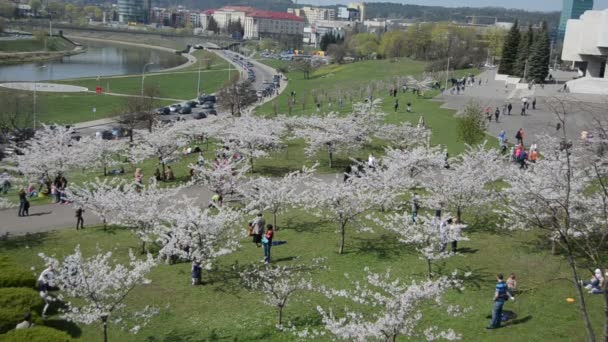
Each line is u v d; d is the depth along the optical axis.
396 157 44.28
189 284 30.23
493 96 97.69
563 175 30.73
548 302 26.56
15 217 42.88
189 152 63.34
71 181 53.78
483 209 36.84
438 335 21.44
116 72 186.62
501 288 24.17
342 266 31.53
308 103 111.38
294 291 28.33
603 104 75.19
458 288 28.27
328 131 54.59
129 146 64.06
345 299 27.53
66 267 26.05
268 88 142.12
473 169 37.88
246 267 31.97
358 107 64.19
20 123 88.19
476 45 188.25
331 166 55.03
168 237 31.45
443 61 162.12
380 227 37.78
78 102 113.75
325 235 36.72
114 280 24.48
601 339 23.31
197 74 182.12
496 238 34.81
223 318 26.45
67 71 180.75
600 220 29.06
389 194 36.91
